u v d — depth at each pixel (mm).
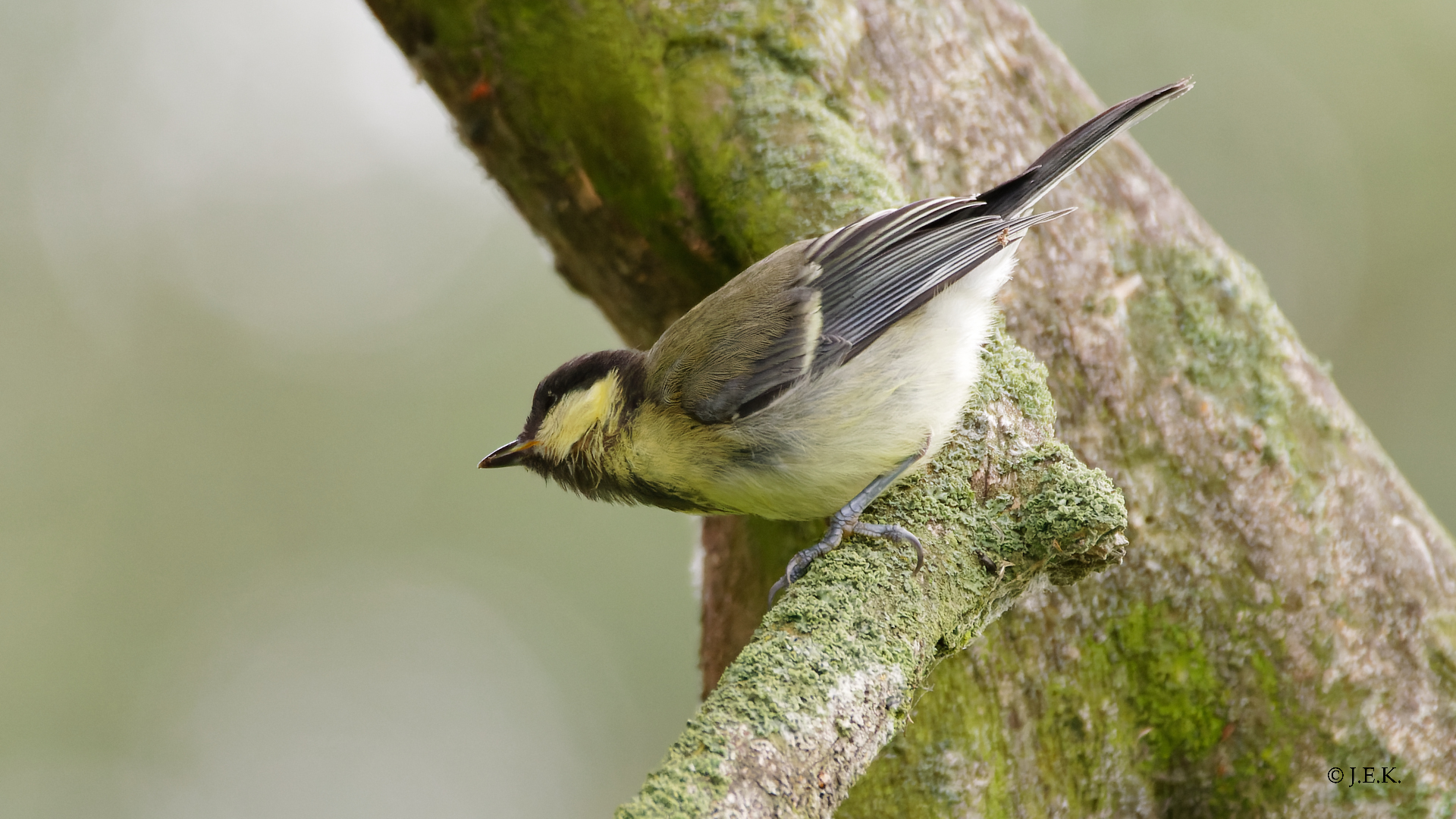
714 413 6574
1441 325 13992
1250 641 6930
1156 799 7070
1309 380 7473
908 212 6789
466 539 15688
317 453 15930
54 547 15141
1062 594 6879
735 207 7668
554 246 9156
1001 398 6465
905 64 7914
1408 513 7395
